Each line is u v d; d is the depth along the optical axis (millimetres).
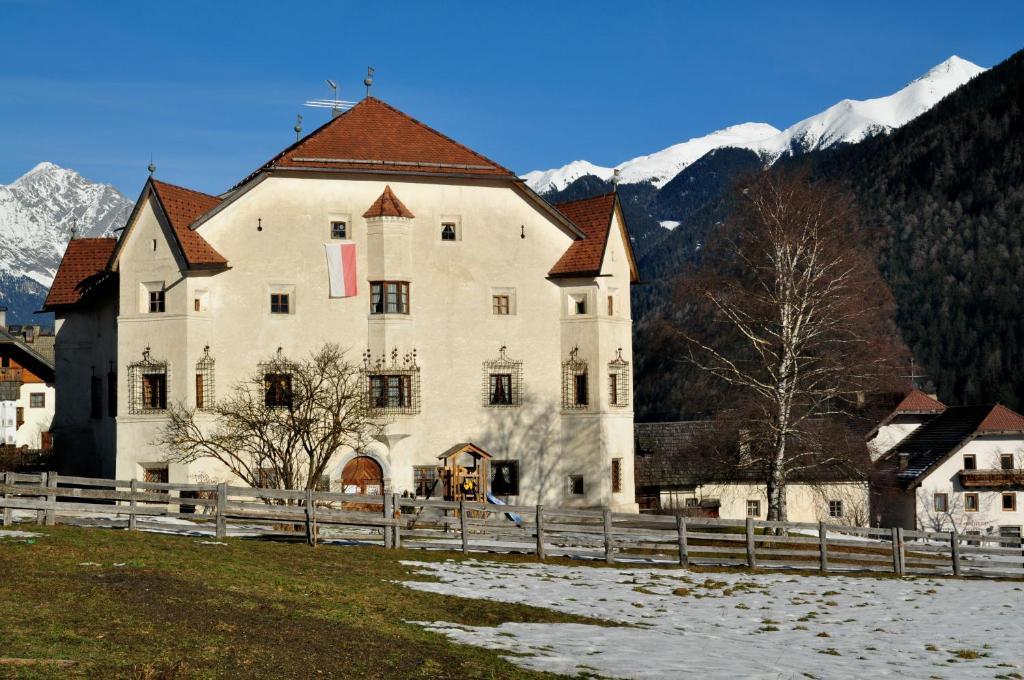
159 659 18984
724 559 39062
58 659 18359
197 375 52188
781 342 57625
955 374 126438
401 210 54562
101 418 58469
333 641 21672
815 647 25375
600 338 56031
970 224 141500
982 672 23109
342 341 54031
